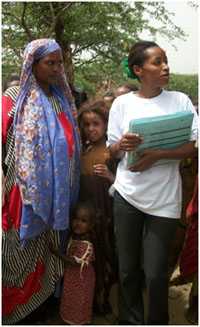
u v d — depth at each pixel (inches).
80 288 110.6
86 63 435.2
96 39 393.7
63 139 102.3
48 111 101.9
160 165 97.0
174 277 132.6
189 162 117.5
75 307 110.9
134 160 94.9
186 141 97.0
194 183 118.9
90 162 117.7
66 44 350.9
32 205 100.2
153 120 90.0
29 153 99.3
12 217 104.4
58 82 107.4
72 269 110.8
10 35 365.7
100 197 116.2
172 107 96.8
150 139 92.1
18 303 108.7
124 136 91.7
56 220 103.3
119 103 100.0
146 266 100.0
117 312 120.0
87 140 119.4
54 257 111.1
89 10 354.0
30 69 100.7
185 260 113.7
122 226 102.8
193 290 115.0
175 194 98.5
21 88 101.3
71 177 108.1
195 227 110.0
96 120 115.2
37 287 109.8
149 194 97.4
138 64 95.7
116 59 422.9
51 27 294.5
